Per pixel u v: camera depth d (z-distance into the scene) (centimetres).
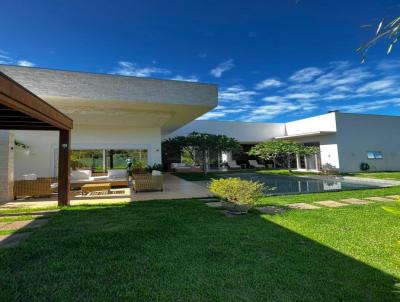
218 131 2541
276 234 485
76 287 294
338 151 1981
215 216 623
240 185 664
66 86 965
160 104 1102
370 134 2119
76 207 733
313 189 1161
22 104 464
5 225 552
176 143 1806
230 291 290
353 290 294
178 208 716
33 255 379
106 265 349
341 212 664
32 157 1376
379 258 381
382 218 603
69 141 784
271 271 337
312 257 383
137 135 1603
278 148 1912
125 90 1037
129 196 954
